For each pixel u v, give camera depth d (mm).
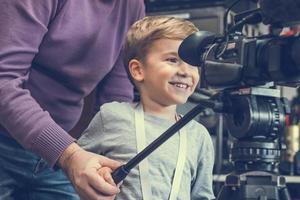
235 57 924
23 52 1125
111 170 1069
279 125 946
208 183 1316
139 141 1246
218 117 2213
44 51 1213
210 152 1333
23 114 1093
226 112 948
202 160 1314
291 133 2361
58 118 1302
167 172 1236
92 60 1279
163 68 1275
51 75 1255
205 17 2234
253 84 933
